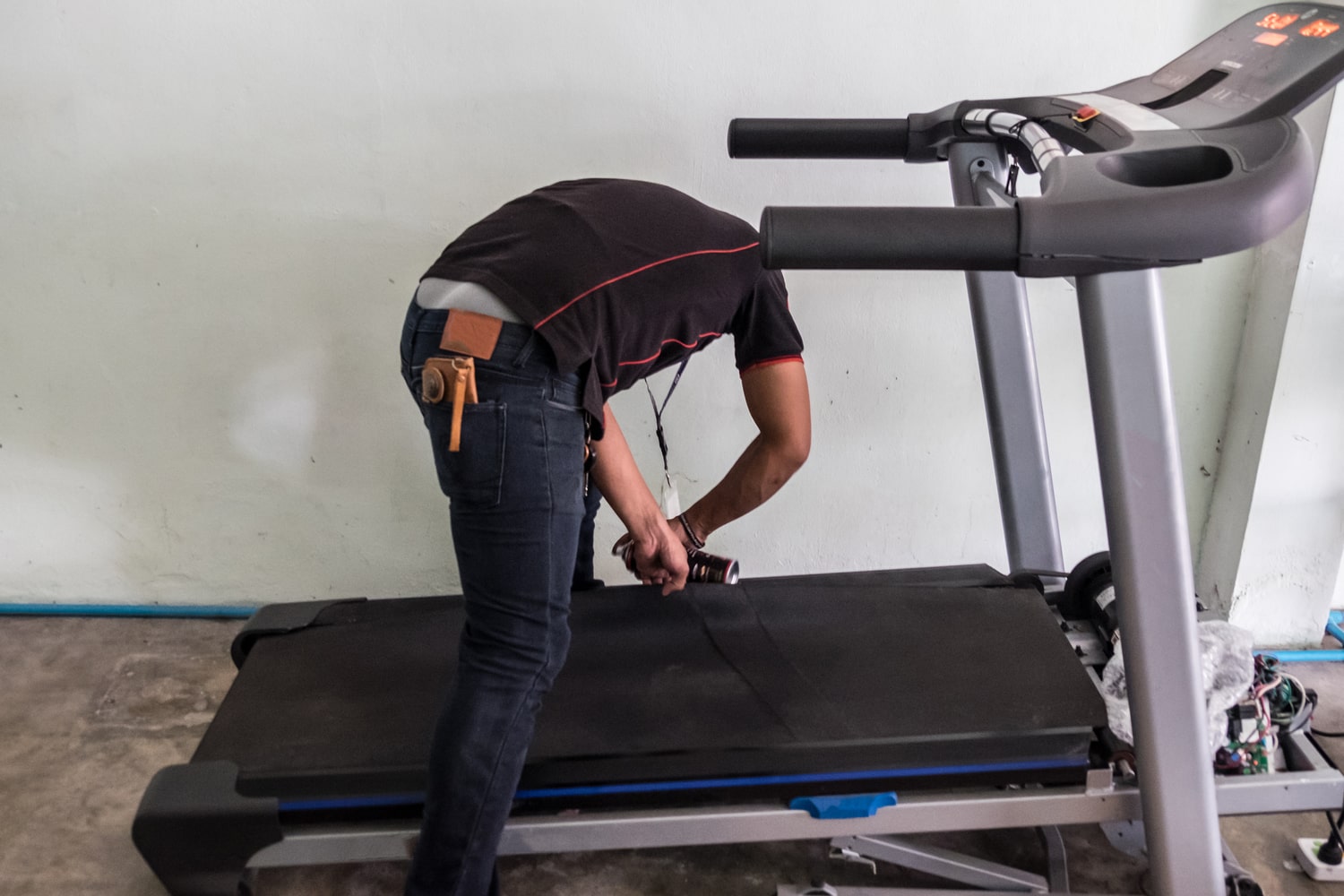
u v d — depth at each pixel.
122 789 1.81
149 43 1.83
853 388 2.13
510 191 1.96
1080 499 2.24
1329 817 1.61
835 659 1.65
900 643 1.68
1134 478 1.23
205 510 2.23
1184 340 2.07
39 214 1.96
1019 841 1.72
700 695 1.57
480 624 1.32
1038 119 1.42
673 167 1.95
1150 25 1.84
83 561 2.29
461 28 1.83
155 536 2.26
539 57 1.86
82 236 1.98
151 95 1.87
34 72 1.85
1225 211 1.06
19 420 2.14
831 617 1.76
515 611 1.30
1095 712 1.50
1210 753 1.38
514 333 1.22
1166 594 1.27
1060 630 1.70
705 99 1.89
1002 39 1.86
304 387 2.11
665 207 1.34
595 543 2.28
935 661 1.63
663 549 1.48
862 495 2.23
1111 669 1.63
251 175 1.93
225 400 2.12
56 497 2.21
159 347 2.08
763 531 2.27
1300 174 1.09
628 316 1.26
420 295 1.31
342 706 1.60
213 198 1.95
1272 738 1.56
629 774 1.47
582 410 1.29
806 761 1.47
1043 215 1.05
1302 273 1.87
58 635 2.25
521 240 1.27
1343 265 1.85
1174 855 1.38
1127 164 1.17
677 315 1.31
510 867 1.68
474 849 1.33
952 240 1.06
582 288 1.23
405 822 1.48
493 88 1.88
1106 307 1.16
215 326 2.06
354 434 2.15
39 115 1.88
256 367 2.09
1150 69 1.88
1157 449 1.22
